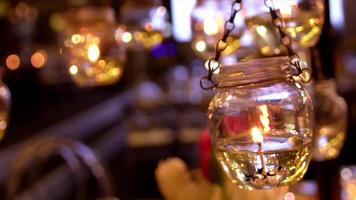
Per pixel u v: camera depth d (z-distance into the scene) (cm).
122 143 588
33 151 198
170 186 120
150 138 365
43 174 308
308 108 59
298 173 60
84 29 117
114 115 700
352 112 260
